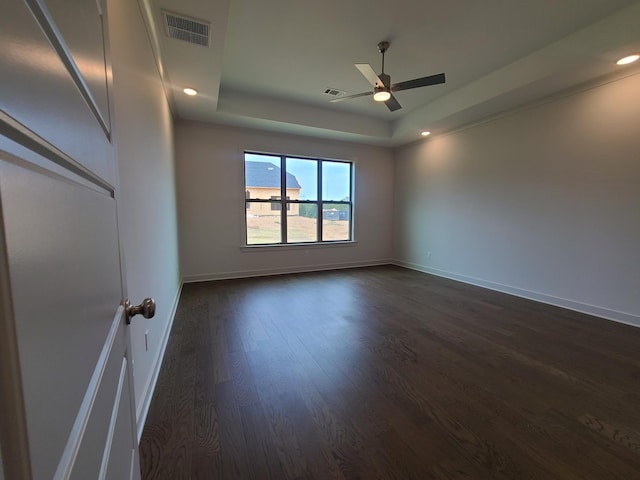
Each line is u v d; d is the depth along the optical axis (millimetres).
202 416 1613
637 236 2828
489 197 4195
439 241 5082
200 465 1304
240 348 2412
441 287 4344
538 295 3654
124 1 1479
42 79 364
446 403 1735
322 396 1796
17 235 270
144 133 1887
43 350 323
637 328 2811
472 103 3709
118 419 710
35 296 308
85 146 548
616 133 2916
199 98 3479
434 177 5129
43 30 375
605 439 1465
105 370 604
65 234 414
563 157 3338
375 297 3844
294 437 1471
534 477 1258
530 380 1967
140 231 1687
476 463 1329
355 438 1468
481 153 4285
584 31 2629
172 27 2188
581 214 3215
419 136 5113
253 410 1664
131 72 1586
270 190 5102
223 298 3766
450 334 2697
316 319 3064
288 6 2367
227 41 2836
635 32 2338
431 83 2721
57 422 353
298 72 3447
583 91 3133
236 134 4676
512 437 1477
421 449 1403
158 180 2426
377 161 5934
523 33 2711
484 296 3881
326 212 5629
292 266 5320
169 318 2783
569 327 2846
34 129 333
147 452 1367
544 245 3564
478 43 2859
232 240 4797
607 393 1831
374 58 3127
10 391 243
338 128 4762
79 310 461
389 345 2475
